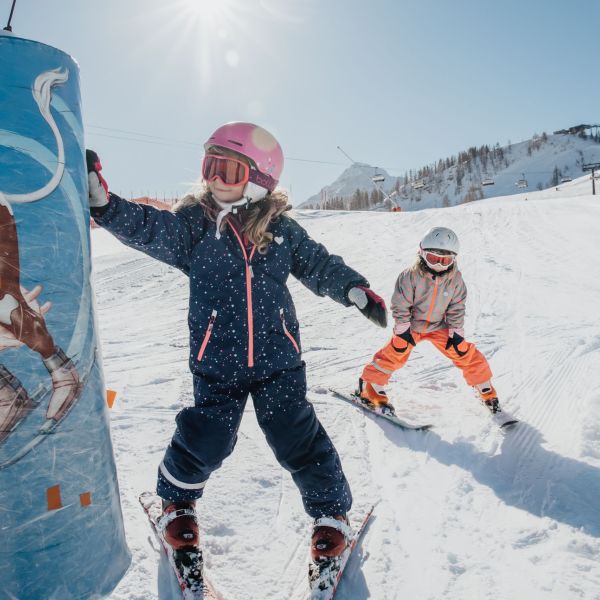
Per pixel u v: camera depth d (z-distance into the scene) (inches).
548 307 271.7
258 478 111.3
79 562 63.9
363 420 146.6
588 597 75.5
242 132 80.4
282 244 86.0
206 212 82.3
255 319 81.6
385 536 92.4
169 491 81.4
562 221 575.5
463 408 154.5
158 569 81.0
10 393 58.5
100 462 67.5
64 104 63.8
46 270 60.8
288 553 87.7
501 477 114.0
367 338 248.4
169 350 237.1
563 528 92.8
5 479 58.5
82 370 64.8
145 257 583.2
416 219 703.7
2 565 58.6
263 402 82.5
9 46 58.8
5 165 57.8
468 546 89.8
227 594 77.5
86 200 66.8
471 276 354.6
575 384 163.3
